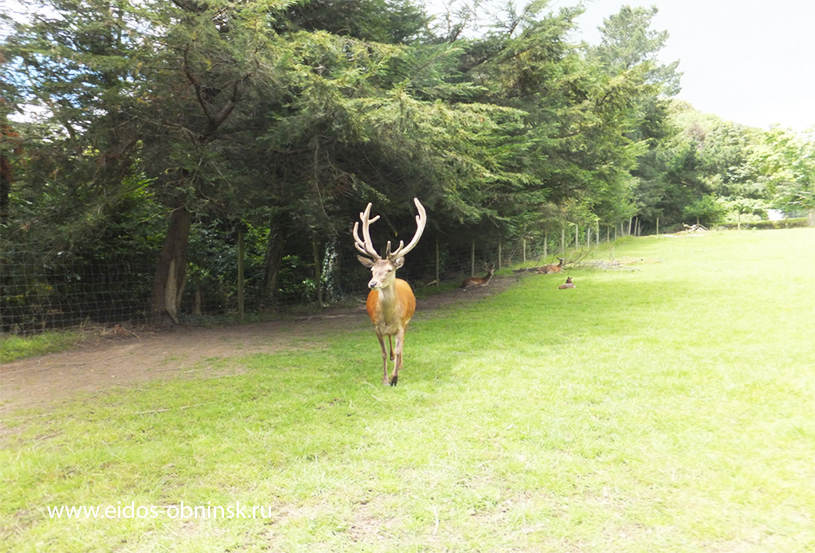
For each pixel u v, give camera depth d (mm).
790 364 5164
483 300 11820
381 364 6105
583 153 16219
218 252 11000
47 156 7090
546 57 13617
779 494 2902
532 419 4102
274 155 9008
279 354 6859
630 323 7836
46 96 6562
